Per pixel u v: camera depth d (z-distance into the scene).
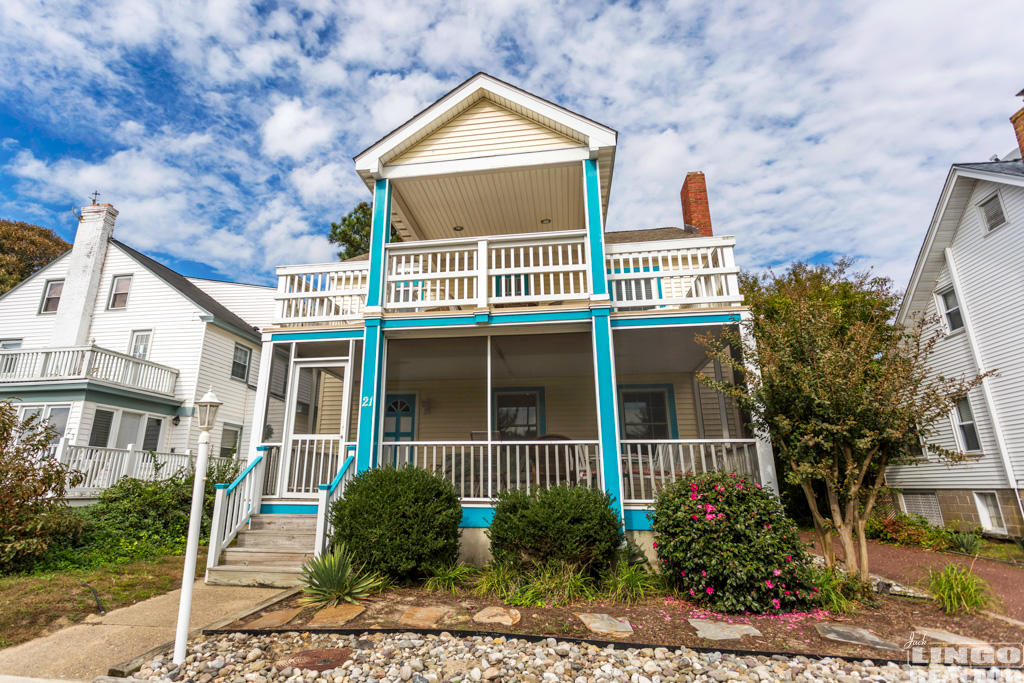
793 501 11.78
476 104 8.53
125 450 11.14
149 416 13.94
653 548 6.37
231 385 16.48
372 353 7.42
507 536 5.77
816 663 3.71
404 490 5.96
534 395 11.16
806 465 5.34
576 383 11.13
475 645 4.01
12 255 23.55
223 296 19.66
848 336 5.96
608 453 6.64
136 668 3.63
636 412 10.83
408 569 5.59
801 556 5.18
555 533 5.55
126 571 6.93
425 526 5.78
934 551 9.35
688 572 5.19
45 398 12.19
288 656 3.79
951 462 5.62
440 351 8.99
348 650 3.90
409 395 11.39
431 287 9.54
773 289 13.48
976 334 10.80
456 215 9.79
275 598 5.39
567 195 9.12
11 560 6.64
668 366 10.34
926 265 11.91
